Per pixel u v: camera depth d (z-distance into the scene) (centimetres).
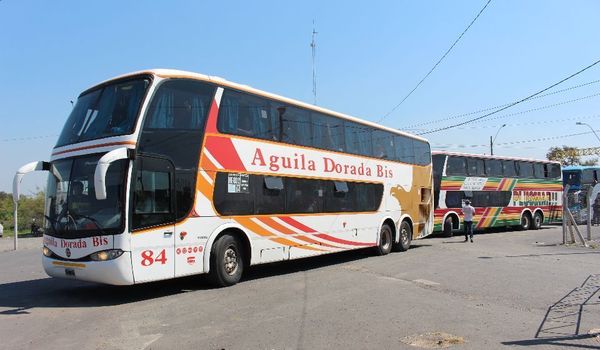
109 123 945
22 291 1070
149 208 917
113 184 895
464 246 1997
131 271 877
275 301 905
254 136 1173
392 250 1809
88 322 766
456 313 812
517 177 3070
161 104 963
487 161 2844
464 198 2636
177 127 988
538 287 1055
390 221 1742
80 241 898
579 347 628
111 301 931
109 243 874
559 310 845
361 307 852
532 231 3048
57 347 634
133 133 905
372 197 1633
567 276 1201
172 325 737
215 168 1057
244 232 1116
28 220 5491
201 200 1019
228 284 1075
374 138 1680
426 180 2008
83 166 939
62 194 953
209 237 1033
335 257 1650
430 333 689
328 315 793
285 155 1262
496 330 709
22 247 2870
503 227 3300
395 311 823
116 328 725
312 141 1372
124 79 979
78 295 1003
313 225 1343
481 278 1168
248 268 1405
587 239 2227
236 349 614
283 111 1278
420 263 1447
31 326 747
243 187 1123
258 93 1203
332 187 1434
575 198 3616
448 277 1184
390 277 1188
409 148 1903
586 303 900
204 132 1044
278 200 1226
